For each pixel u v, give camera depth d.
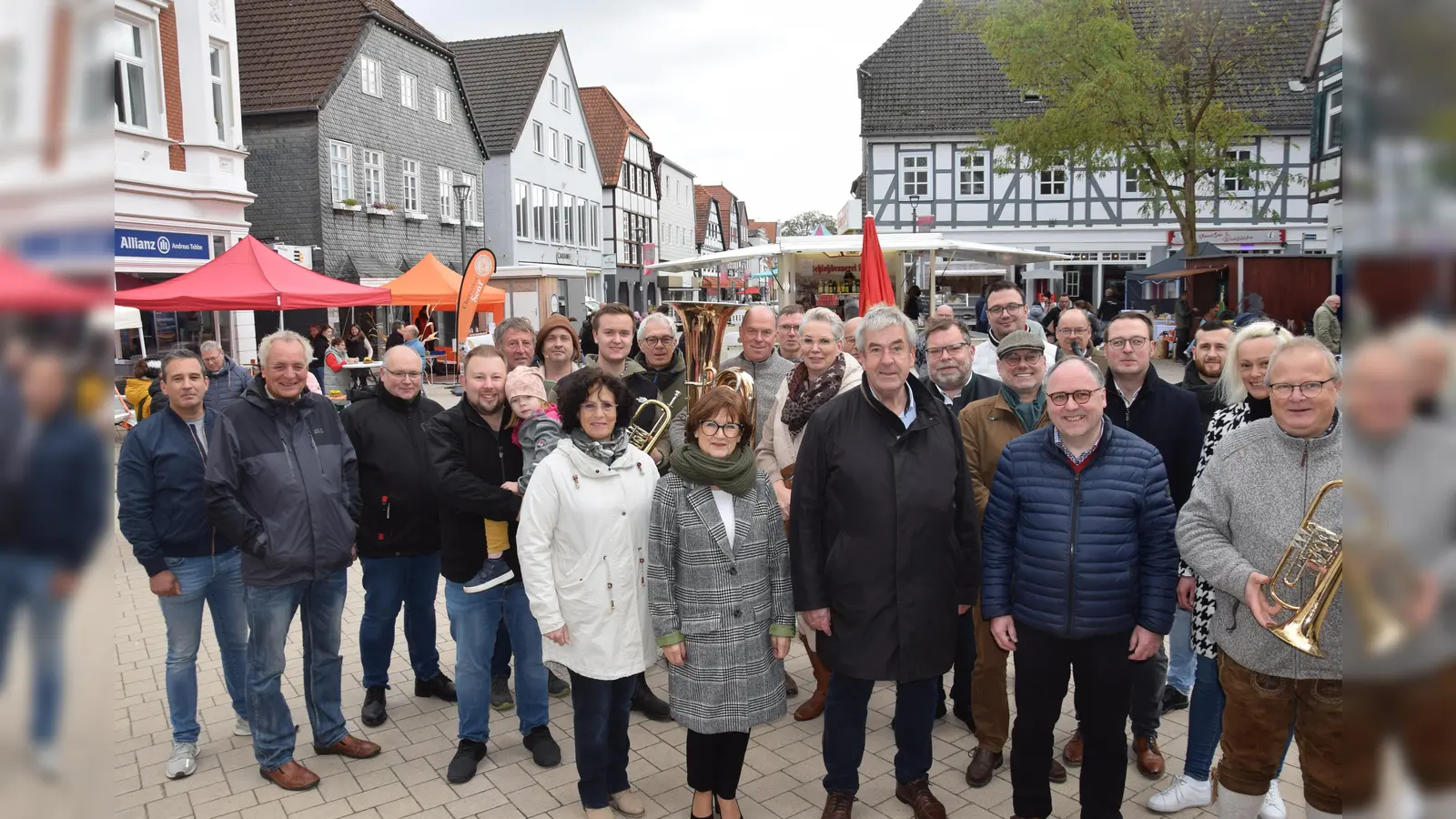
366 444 4.51
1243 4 15.70
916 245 10.00
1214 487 3.02
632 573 3.62
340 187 21.91
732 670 3.49
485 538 4.04
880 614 3.46
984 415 4.27
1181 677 4.59
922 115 25.62
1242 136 16.91
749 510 3.60
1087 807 3.37
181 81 15.61
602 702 3.58
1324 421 2.84
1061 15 15.02
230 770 4.10
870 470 3.50
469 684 4.06
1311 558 2.66
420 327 22.73
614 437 3.76
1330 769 2.78
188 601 4.07
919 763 3.68
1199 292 19.33
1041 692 3.38
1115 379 4.11
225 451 3.69
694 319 4.86
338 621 4.18
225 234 16.53
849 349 5.77
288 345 3.83
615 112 44.25
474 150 28.64
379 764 4.15
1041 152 16.81
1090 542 3.26
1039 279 26.22
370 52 22.94
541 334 5.05
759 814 3.74
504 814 3.73
